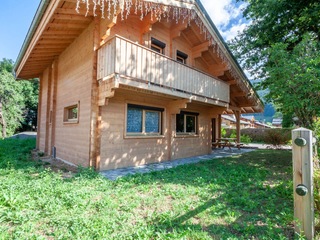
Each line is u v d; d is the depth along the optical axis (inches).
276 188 176.7
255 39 422.6
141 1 222.7
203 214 127.3
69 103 304.0
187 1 269.0
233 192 168.6
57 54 358.0
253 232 106.7
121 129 265.3
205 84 337.7
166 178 209.9
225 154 427.2
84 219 113.2
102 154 241.9
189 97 306.8
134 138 281.6
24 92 1134.4
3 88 900.6
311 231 94.0
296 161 99.0
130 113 284.8
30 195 142.6
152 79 245.3
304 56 255.1
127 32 274.1
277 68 253.6
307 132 96.7
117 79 208.1
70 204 132.2
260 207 139.8
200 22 304.3
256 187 184.2
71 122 291.7
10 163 256.8
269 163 313.1
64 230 103.5
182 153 365.1
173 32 339.6
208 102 345.7
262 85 375.9
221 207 136.9
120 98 264.8
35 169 230.4
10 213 114.3
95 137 237.0
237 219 122.0
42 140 426.9
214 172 244.4
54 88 362.9
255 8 387.9
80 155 257.3
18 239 93.2
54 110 360.8
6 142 557.0
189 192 166.2
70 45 315.9
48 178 183.9
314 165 122.5
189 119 399.9
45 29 248.2
